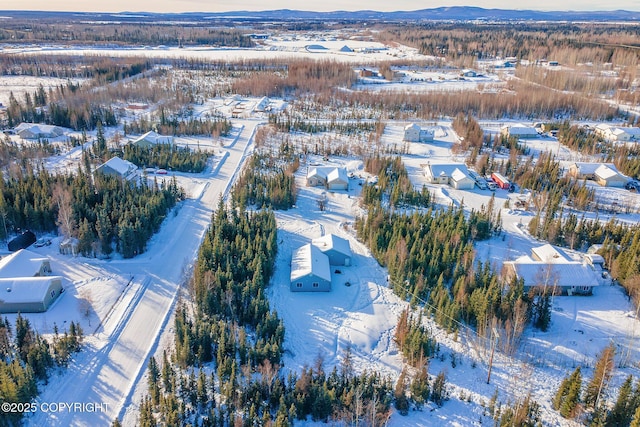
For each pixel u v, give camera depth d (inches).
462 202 3184.1
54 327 1975.9
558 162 3939.5
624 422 1563.7
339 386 1717.5
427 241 2615.7
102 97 5762.8
